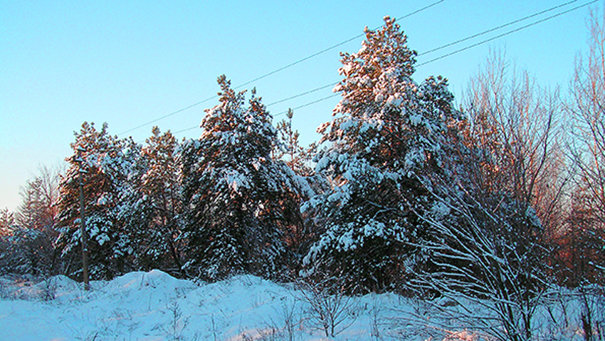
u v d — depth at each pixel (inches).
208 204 800.9
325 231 602.5
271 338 339.0
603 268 236.7
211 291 532.7
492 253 227.9
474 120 242.8
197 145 818.8
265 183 801.6
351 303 444.1
